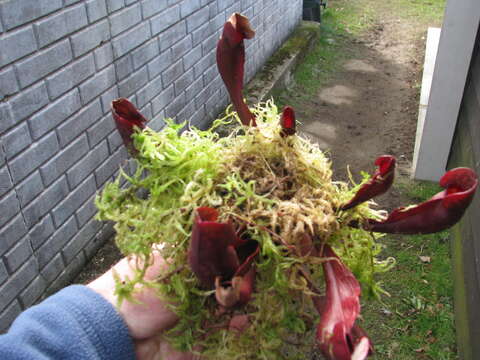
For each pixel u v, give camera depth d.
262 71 4.21
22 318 0.69
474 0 2.51
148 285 0.65
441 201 0.55
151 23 2.65
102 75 2.32
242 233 0.59
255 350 0.66
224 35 0.65
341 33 5.61
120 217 0.65
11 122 1.84
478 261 1.96
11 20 1.76
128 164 2.63
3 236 1.87
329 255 0.61
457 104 2.79
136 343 0.76
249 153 0.67
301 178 0.66
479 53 2.63
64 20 2.02
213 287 0.54
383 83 4.52
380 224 0.62
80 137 2.23
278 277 0.60
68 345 0.67
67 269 2.26
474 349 1.80
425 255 2.51
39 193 2.03
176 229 0.61
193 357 0.77
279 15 4.58
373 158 3.44
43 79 1.96
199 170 0.62
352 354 0.49
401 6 6.52
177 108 3.09
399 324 2.17
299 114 3.99
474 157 2.32
